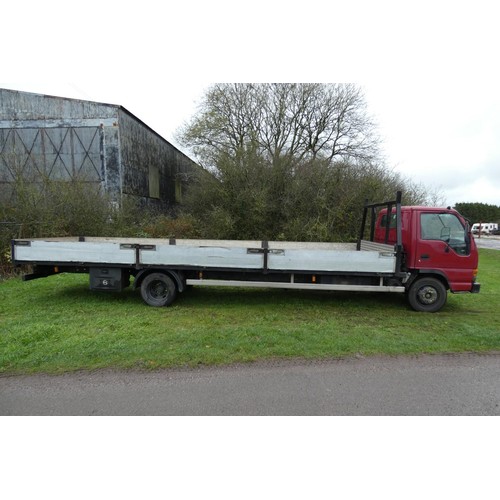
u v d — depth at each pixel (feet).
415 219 19.06
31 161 48.16
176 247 19.34
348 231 41.73
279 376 11.49
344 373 11.73
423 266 18.99
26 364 12.09
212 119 59.00
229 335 15.02
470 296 23.44
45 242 19.86
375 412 9.69
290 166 44.50
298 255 18.78
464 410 9.80
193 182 59.47
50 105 49.34
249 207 43.68
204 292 23.80
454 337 15.05
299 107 57.57
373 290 18.92
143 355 12.87
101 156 49.26
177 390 10.62
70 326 16.10
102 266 19.90
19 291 23.66
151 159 62.03
